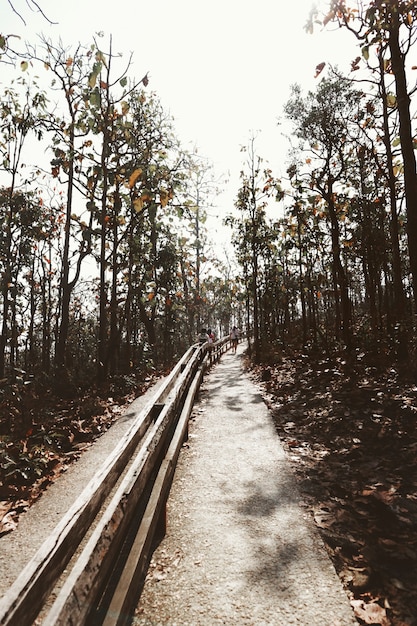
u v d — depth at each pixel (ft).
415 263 22.56
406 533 10.31
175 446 14.74
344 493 13.02
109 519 7.24
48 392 34.86
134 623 7.66
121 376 39.24
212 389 34.71
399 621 7.35
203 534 10.89
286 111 40.65
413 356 28.48
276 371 41.27
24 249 52.01
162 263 64.23
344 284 39.91
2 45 11.62
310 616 7.63
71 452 19.39
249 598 8.23
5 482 15.87
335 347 44.78
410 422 18.08
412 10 17.94
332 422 20.31
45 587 5.00
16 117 41.98
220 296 117.80
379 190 41.09
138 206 14.43
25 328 61.26
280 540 10.36
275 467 15.60
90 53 36.60
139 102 42.83
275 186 54.34
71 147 36.11
